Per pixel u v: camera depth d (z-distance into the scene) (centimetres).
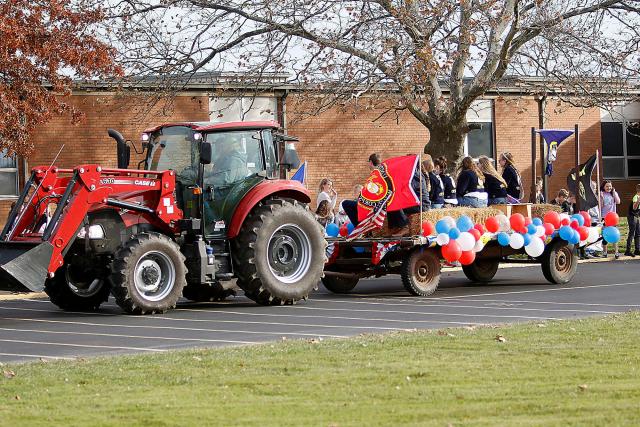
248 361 1246
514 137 4328
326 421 902
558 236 2483
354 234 2331
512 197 2547
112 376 1165
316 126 3972
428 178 2394
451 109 3219
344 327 1691
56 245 1938
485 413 918
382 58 2898
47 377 1172
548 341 1365
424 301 2130
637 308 1909
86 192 1980
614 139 4588
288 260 2148
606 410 922
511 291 2323
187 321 1841
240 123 2156
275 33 3114
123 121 3647
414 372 1134
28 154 3084
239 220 2094
